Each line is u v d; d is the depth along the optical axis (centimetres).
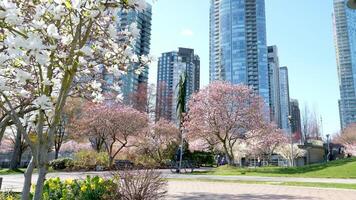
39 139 365
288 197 1146
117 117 3148
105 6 346
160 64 8000
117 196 721
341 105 9812
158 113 5303
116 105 3338
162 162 3706
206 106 3350
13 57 345
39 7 348
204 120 3325
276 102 10694
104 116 3106
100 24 408
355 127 6688
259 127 3397
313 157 5822
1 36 359
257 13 11012
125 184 717
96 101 487
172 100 5691
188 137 3528
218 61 11406
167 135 3956
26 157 4303
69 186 742
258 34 10850
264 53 10781
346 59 9869
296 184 1608
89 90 474
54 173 2427
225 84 3528
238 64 10769
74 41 363
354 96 9569
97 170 2931
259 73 10519
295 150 5481
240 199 1088
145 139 3738
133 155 3684
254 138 3878
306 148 5634
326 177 2153
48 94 382
